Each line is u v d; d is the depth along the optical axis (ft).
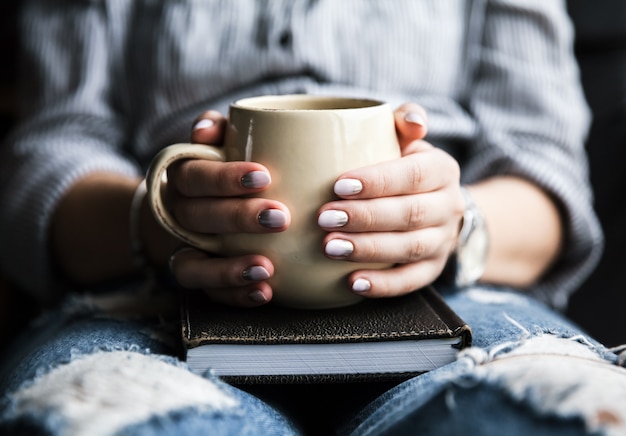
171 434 1.51
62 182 2.93
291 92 2.98
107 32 3.29
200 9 3.11
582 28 3.75
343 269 2.00
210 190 1.97
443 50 3.24
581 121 3.31
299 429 1.90
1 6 4.17
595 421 1.47
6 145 3.31
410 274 2.08
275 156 1.94
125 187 2.88
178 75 3.09
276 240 1.97
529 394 1.57
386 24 3.11
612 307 3.67
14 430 1.58
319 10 3.05
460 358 1.86
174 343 2.10
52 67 3.29
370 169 1.94
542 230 2.98
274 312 2.04
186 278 2.06
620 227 3.66
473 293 2.66
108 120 3.27
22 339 2.76
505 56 3.32
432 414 1.59
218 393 1.75
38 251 2.95
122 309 2.43
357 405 1.97
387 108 2.05
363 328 1.91
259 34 3.07
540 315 2.42
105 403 1.59
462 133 3.20
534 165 3.07
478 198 2.93
